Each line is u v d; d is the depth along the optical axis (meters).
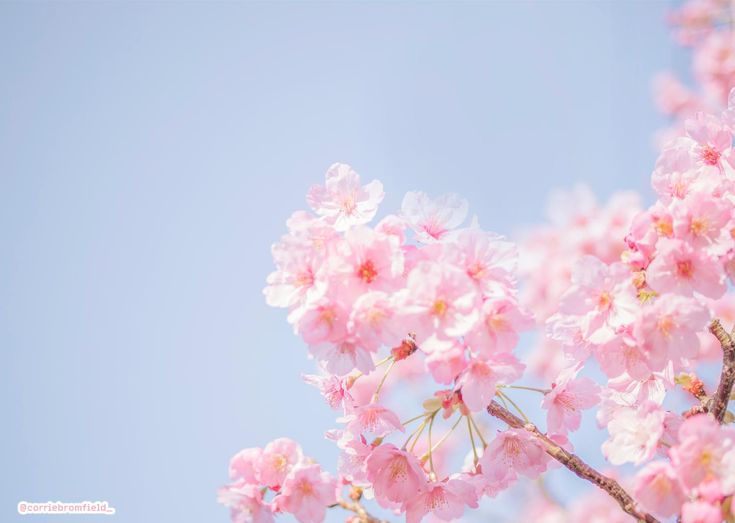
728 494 1.15
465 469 1.28
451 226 1.22
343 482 1.25
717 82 2.33
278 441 1.25
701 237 1.19
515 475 1.23
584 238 2.08
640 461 1.19
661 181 1.22
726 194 1.21
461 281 1.18
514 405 1.23
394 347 1.20
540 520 1.77
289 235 1.20
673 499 1.16
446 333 1.17
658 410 1.19
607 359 1.20
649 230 1.19
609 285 1.19
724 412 1.21
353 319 1.17
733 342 1.21
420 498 1.23
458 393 1.20
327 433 1.24
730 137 1.23
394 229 1.20
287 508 1.23
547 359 2.22
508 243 1.20
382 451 1.22
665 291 1.18
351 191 1.23
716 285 1.18
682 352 1.18
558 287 2.11
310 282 1.20
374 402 1.23
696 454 1.16
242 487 1.24
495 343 1.18
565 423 1.24
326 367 1.19
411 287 1.18
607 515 1.83
